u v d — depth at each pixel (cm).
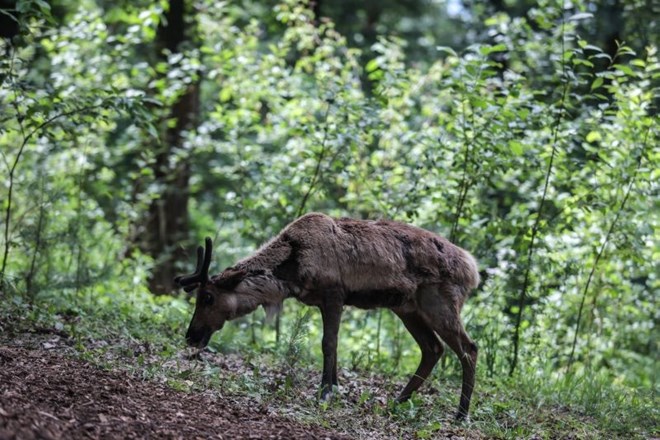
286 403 884
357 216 1498
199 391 866
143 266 1683
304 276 951
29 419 647
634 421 1011
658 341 1617
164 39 2038
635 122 1263
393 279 952
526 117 1237
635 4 1691
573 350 1283
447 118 1291
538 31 1922
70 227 1345
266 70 1606
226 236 1917
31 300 1164
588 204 1246
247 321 1361
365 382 1080
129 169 2109
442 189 1277
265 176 1402
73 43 1634
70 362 873
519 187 1420
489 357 1212
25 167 1609
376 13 2767
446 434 873
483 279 1334
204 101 2314
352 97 1362
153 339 1090
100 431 679
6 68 1206
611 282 1374
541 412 1018
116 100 1174
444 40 2823
